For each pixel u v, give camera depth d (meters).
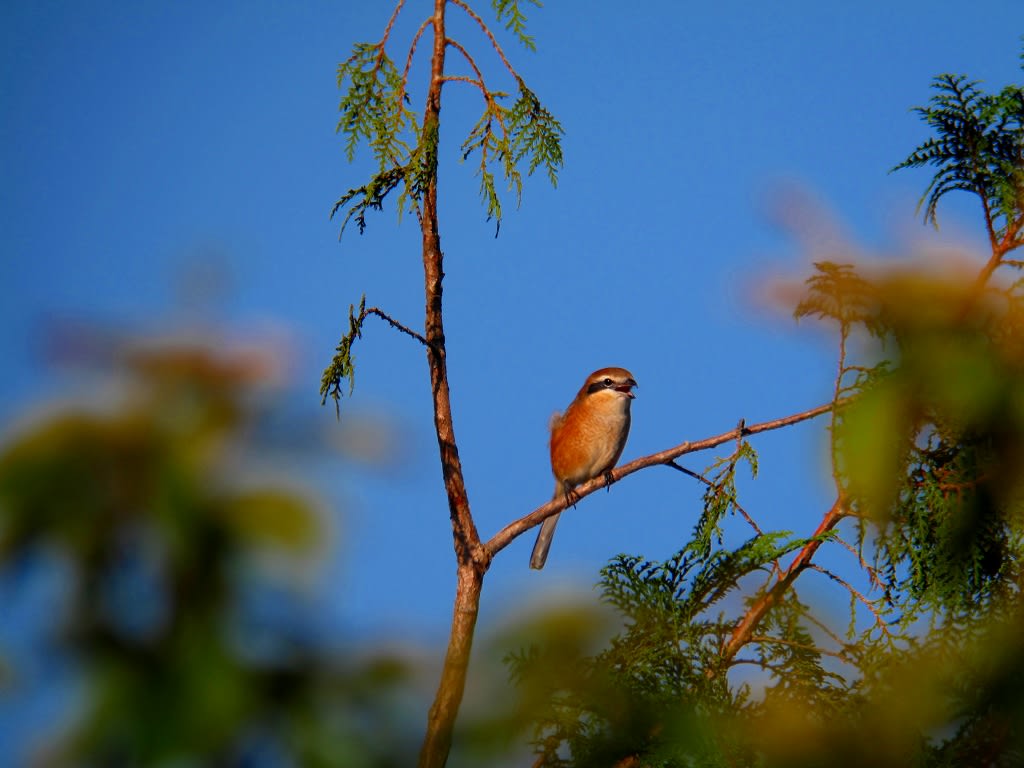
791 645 7.19
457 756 6.14
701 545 7.61
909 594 6.90
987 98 7.28
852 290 5.88
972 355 6.10
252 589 2.73
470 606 7.04
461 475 7.33
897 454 6.47
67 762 2.53
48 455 2.61
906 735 6.42
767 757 6.55
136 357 2.71
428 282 7.41
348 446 2.72
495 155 7.93
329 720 2.95
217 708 2.64
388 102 7.90
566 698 6.88
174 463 2.66
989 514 6.79
